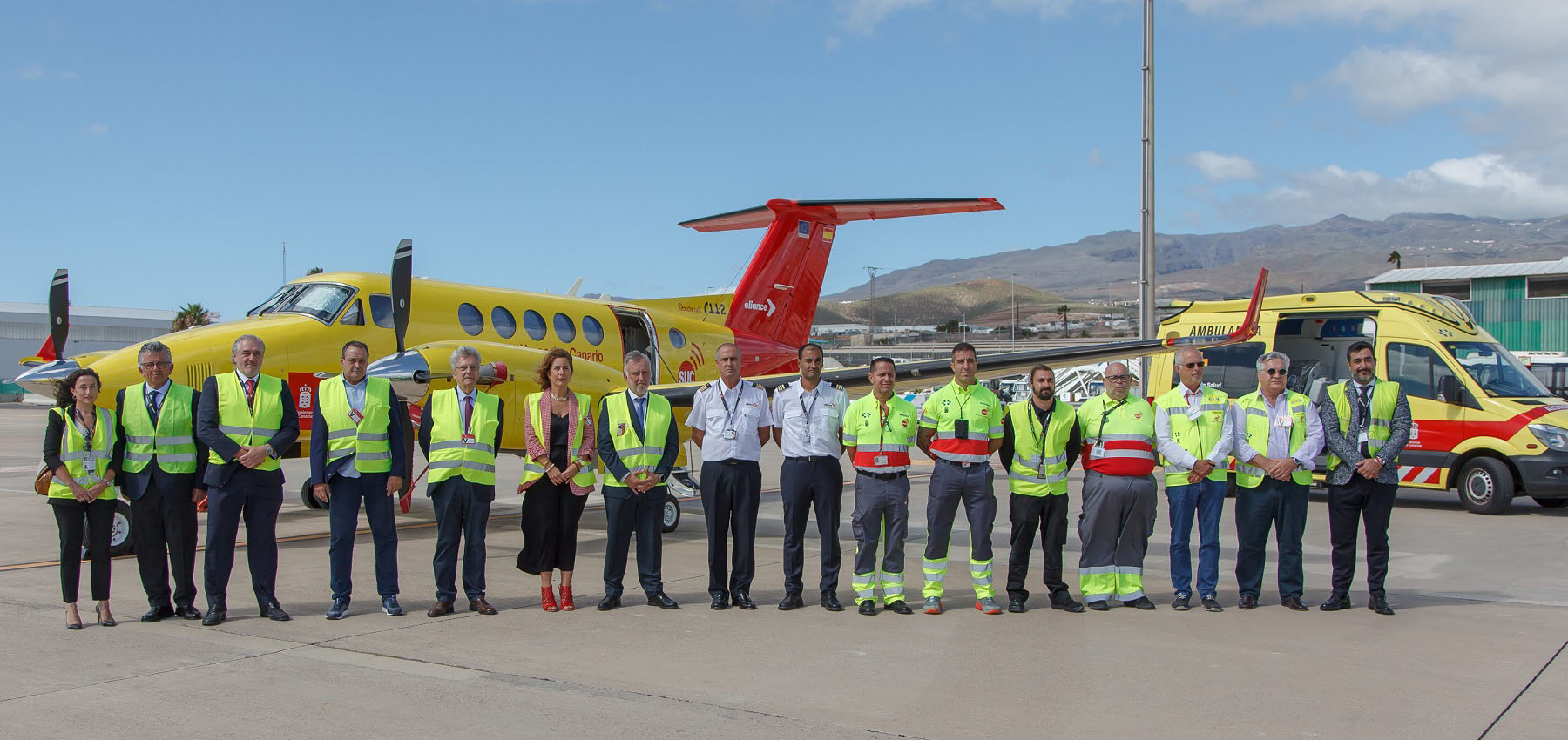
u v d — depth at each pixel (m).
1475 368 12.68
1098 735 4.11
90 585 7.30
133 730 4.09
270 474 6.27
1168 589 7.52
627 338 13.32
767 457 22.52
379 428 6.38
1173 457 6.65
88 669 5.04
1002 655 5.43
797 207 14.45
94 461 5.93
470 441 6.46
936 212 14.14
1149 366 15.84
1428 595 7.23
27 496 13.48
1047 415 6.64
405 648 5.55
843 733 4.12
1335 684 4.85
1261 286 11.86
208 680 4.84
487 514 6.56
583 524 11.14
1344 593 6.64
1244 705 4.51
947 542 6.60
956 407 6.50
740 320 14.71
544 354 10.15
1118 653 5.47
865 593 6.55
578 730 4.13
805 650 5.52
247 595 7.03
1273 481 6.66
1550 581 7.84
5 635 5.80
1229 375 14.88
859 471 6.57
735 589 6.75
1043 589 7.43
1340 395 6.58
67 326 9.97
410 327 10.70
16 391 55.44
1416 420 12.77
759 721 4.27
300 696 4.59
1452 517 11.91
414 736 4.05
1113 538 6.71
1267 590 7.46
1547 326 40.72
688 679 4.93
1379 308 13.43
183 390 6.23
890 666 5.19
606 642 5.72
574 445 6.55
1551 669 5.13
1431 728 4.21
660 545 6.82
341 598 6.31
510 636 5.86
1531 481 11.73
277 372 9.84
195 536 6.33
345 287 10.52
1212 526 6.71
